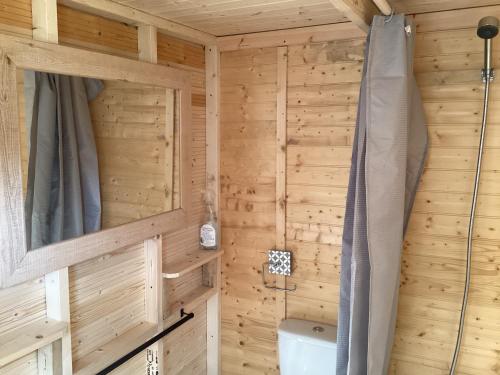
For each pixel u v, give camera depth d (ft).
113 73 5.41
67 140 4.94
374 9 5.82
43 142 4.66
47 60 4.55
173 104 6.59
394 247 5.65
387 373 6.92
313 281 7.61
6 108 4.20
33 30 4.67
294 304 7.82
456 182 6.52
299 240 7.65
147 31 6.25
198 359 8.29
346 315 5.93
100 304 5.95
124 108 5.70
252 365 8.29
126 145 5.74
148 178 6.12
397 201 5.51
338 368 6.04
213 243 7.97
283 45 7.38
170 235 7.27
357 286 5.53
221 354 8.52
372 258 5.39
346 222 5.86
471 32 6.25
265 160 7.77
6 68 4.18
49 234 4.74
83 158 5.12
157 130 6.27
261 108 7.70
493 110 6.20
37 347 4.61
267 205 7.84
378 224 5.42
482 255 6.47
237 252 8.19
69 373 5.13
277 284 7.89
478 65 6.25
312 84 7.26
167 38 6.97
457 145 6.46
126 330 6.41
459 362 6.73
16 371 4.85
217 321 8.36
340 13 6.38
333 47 7.06
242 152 7.94
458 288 6.66
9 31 4.46
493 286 6.44
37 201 4.58
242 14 6.36
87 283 5.73
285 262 7.64
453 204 6.57
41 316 5.03
